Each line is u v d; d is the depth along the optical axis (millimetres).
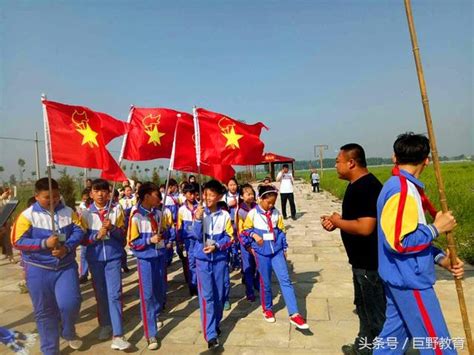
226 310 4754
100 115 4195
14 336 3656
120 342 3703
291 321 4020
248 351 3658
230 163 4242
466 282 5332
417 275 2434
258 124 4562
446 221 2461
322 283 5707
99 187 4137
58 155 3574
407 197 2420
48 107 3574
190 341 3934
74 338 3699
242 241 4910
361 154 3176
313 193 25344
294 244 8648
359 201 2986
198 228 3924
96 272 3971
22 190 11859
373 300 3061
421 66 2588
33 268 3430
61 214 3611
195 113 4141
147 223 3992
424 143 2551
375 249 3014
